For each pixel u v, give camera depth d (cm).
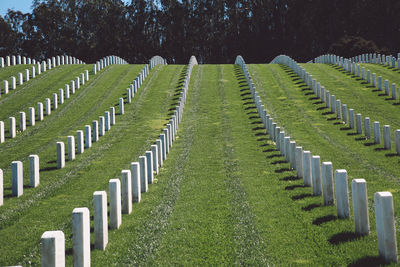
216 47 9356
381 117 2331
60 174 1435
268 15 9194
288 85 3331
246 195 1114
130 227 897
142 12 9594
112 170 1473
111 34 9244
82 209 681
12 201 1140
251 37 8938
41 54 9494
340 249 739
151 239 830
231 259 731
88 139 1858
